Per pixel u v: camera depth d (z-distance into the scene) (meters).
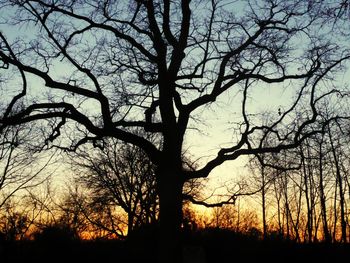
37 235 40.44
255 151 19.80
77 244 40.34
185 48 20.33
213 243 38.12
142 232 37.00
